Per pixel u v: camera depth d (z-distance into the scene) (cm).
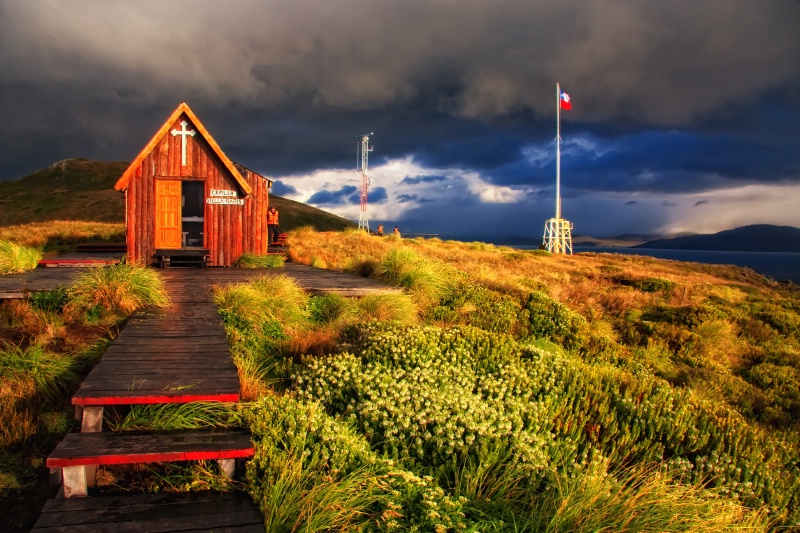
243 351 761
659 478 458
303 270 1666
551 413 602
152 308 909
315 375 632
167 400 485
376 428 528
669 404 642
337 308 1048
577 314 1279
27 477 457
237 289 976
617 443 567
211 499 407
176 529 358
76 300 845
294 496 400
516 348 822
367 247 2808
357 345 802
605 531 380
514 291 1449
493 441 504
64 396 599
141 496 404
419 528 372
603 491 412
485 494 436
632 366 1012
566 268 2923
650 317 1515
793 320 1589
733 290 2477
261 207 1848
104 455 406
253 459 445
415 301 1214
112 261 1479
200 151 1755
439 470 459
